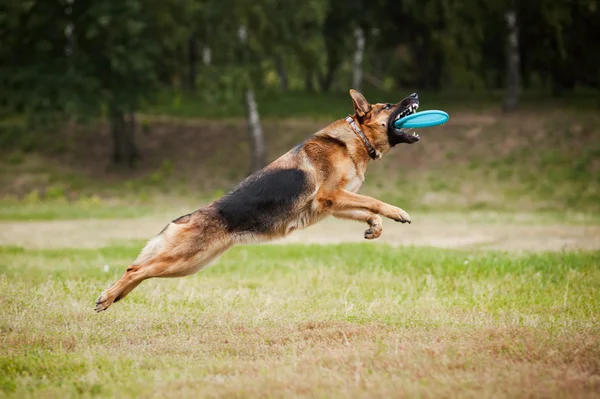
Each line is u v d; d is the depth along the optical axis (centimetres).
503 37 3438
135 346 618
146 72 2895
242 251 1356
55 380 521
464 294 866
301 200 716
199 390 482
